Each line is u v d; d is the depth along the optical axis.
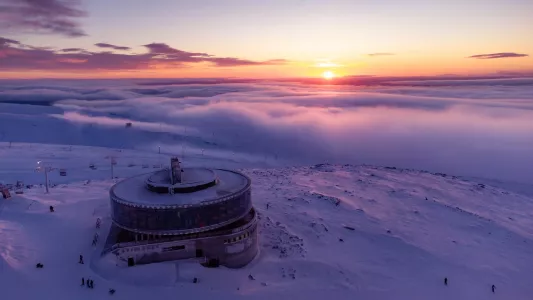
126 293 35.75
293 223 56.19
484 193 81.31
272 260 44.72
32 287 35.66
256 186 75.69
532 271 48.19
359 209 63.28
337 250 49.47
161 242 39.91
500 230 60.16
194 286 37.28
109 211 54.22
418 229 57.69
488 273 46.53
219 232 40.97
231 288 37.91
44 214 52.47
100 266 39.12
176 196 41.44
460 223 61.66
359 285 41.22
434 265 47.25
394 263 47.16
